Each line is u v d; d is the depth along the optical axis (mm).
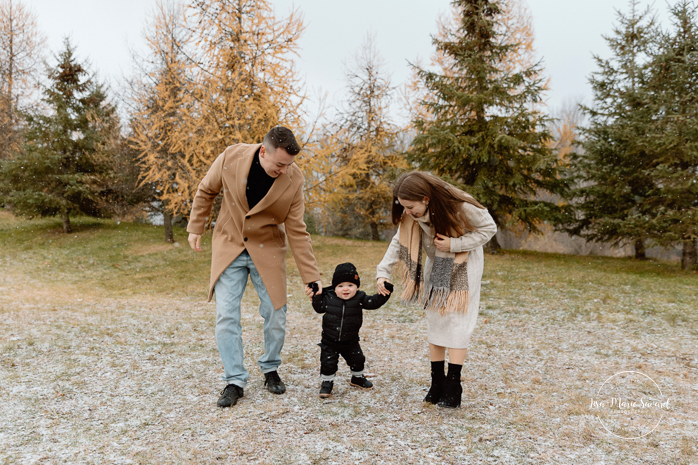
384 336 4934
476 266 2623
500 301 7102
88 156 18047
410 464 1942
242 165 2682
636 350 4207
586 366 3670
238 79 12141
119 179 17578
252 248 2756
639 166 12000
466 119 14414
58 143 17297
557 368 3604
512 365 3688
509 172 13922
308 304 7293
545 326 5398
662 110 10773
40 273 11688
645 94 11219
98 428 2309
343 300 2832
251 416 2480
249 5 12547
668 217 10250
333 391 2969
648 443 2176
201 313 6402
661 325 5309
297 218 2877
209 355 3912
